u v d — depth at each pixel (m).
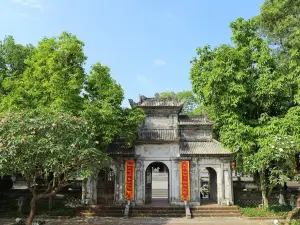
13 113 18.83
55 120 18.03
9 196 30.80
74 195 31.19
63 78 24.97
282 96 28.58
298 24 29.12
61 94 24.08
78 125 18.91
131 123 27.92
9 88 27.50
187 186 29.81
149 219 26.14
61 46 25.70
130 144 29.33
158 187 50.94
